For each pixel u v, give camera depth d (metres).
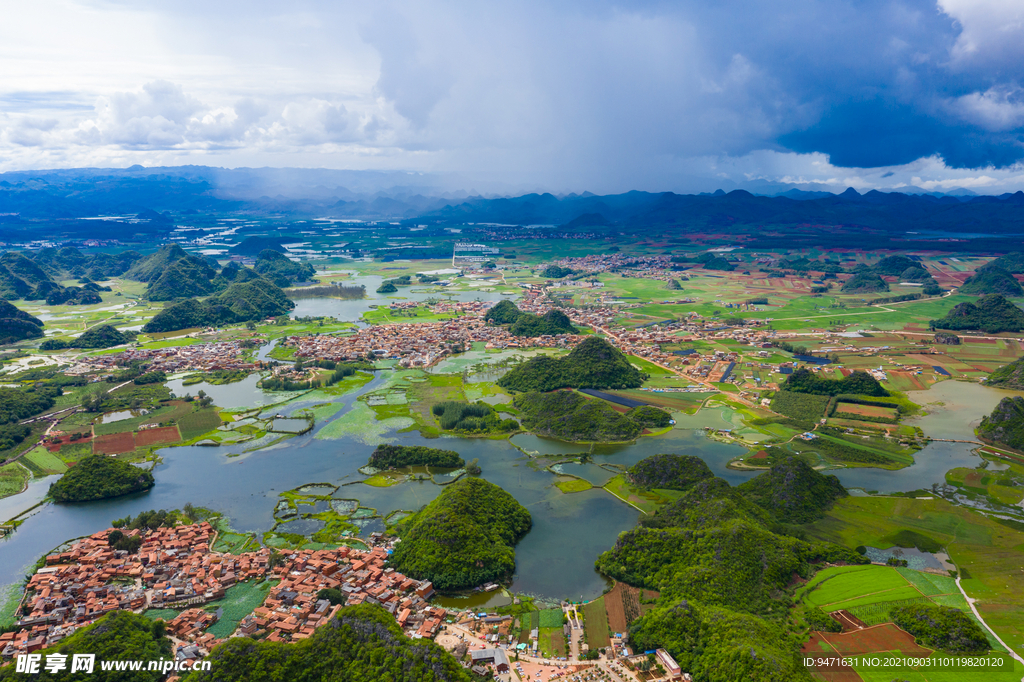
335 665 142.12
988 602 162.25
